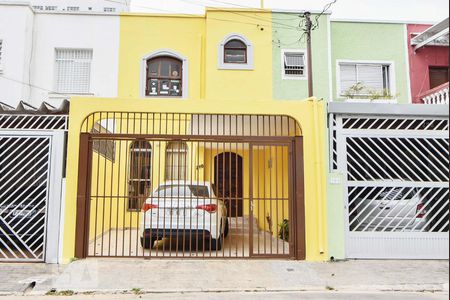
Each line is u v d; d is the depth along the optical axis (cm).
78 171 775
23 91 1314
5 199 830
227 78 1337
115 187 1148
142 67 1366
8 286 622
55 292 607
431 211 855
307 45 1295
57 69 1371
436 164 860
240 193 1113
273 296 600
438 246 817
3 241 782
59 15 1381
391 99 1373
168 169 1125
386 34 1448
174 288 627
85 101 791
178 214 791
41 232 839
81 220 767
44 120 869
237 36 1356
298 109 816
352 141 845
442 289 642
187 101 800
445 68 1467
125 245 920
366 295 611
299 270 724
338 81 1407
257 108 808
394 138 843
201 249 881
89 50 1380
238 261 774
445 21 1286
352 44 1430
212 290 623
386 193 852
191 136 789
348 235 810
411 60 1444
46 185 781
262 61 1352
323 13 1384
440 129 859
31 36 1356
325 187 810
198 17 1399
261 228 1103
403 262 789
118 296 597
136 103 796
